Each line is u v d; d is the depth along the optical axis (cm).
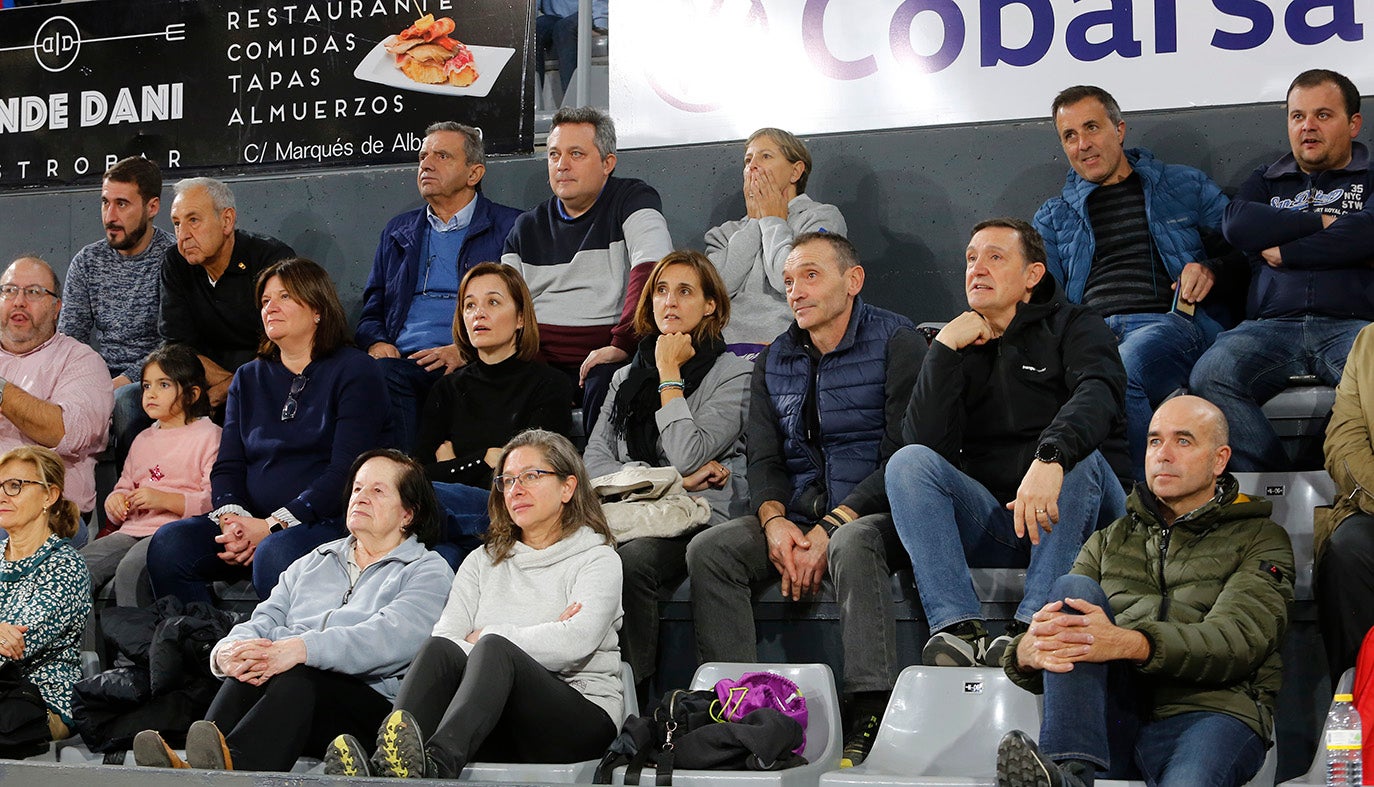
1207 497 659
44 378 1003
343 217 1134
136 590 859
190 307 1046
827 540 751
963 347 766
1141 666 590
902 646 753
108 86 1168
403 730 593
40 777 638
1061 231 927
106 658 854
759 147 963
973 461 771
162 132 1155
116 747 741
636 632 768
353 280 1127
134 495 919
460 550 802
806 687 671
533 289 994
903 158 1025
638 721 637
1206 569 640
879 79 1016
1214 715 598
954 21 1004
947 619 698
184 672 736
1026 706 643
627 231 979
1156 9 967
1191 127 973
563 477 717
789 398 813
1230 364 840
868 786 589
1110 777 603
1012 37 993
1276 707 722
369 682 707
